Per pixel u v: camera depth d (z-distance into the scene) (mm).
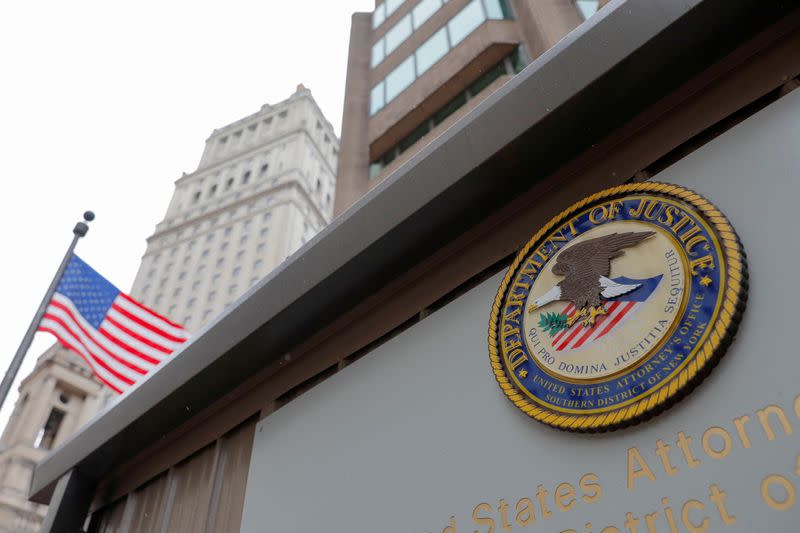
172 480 8031
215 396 7938
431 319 5957
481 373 5129
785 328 3629
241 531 6223
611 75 5102
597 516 3859
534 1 13344
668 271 4242
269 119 94250
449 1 17109
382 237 6191
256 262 71188
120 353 11516
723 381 3748
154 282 77875
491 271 5906
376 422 5742
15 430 54500
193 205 86562
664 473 3721
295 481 6094
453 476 4777
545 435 4398
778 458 3363
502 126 5605
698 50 4988
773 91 4688
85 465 9031
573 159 5656
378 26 20047
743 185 4281
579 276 4715
